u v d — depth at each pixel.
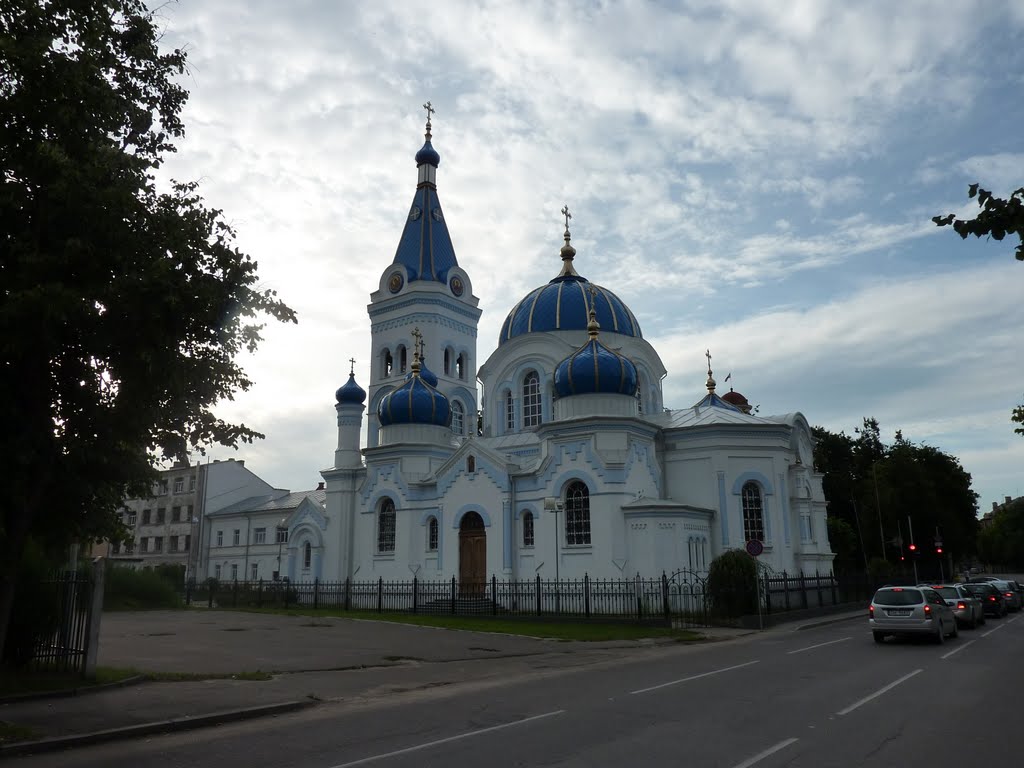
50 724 11.34
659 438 39.25
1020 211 8.52
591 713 12.11
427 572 40.56
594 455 35.25
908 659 19.08
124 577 41.28
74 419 13.47
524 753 9.51
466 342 57.91
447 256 58.41
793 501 39.12
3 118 12.20
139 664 18.16
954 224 8.84
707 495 37.56
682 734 10.51
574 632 27.03
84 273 12.28
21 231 12.18
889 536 71.88
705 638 25.89
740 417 39.31
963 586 31.59
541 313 47.09
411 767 8.92
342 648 22.38
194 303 12.12
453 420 55.59
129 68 14.34
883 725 11.04
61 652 15.58
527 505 37.28
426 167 60.28
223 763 9.42
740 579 29.89
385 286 57.69
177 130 15.10
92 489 13.88
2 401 12.39
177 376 12.51
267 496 73.75
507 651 22.19
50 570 16.23
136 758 9.78
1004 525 142.38
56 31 12.89
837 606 38.41
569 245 50.44
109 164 12.62
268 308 13.04
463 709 12.83
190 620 32.50
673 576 31.56
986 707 12.45
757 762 9.02
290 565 47.78
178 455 14.02
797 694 13.76
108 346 12.39
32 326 11.59
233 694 14.26
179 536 72.75
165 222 12.83
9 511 12.74
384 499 43.69
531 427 45.41
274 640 24.31
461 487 39.78
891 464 73.38
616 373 36.69
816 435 79.50
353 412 49.34
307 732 11.20
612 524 34.31
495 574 37.31
